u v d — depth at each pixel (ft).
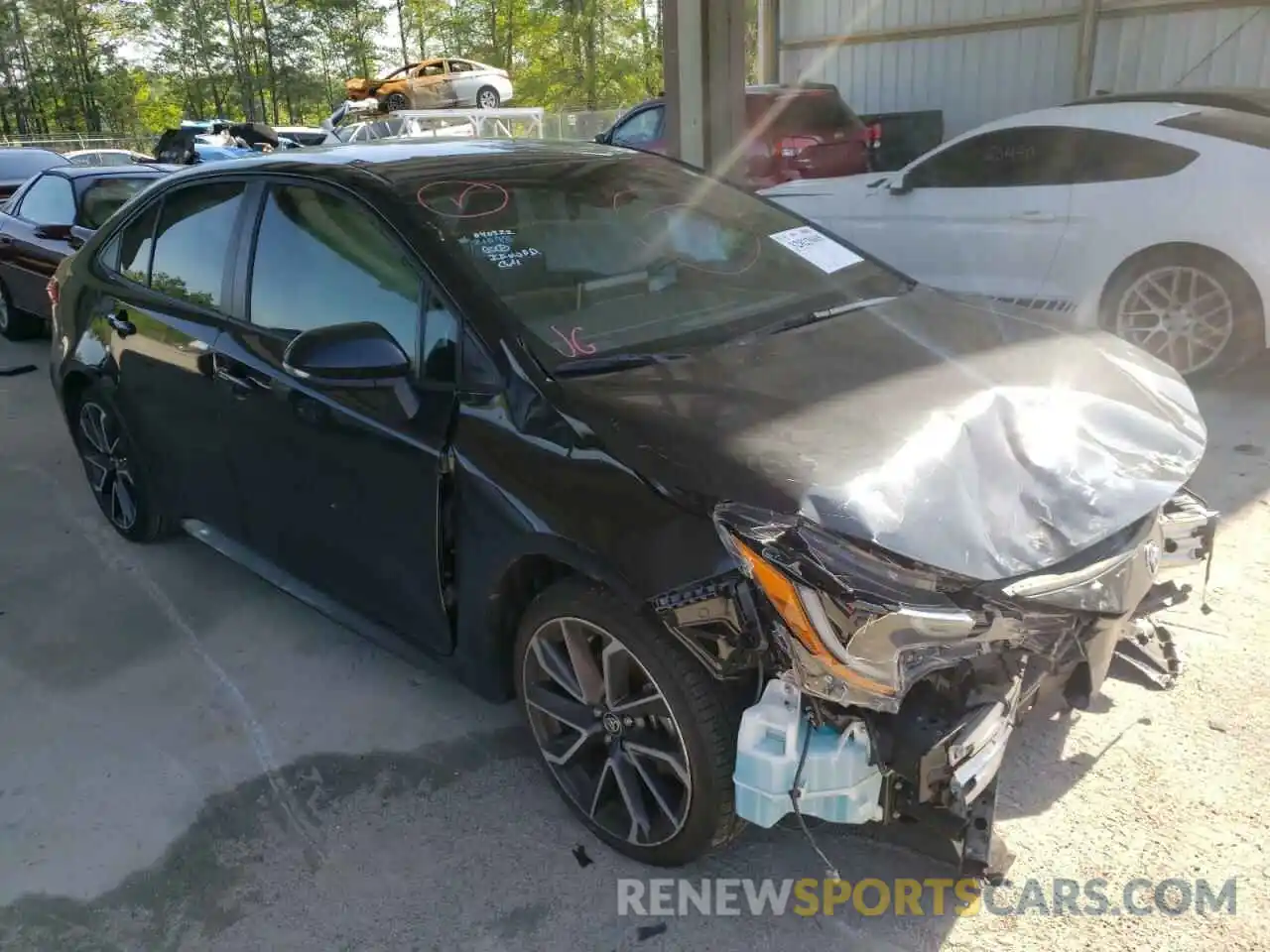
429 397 9.17
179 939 8.10
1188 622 11.57
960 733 7.06
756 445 7.64
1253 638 11.19
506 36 162.09
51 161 39.34
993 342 9.95
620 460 7.79
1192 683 10.48
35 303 27.48
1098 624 7.72
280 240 11.08
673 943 7.85
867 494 7.15
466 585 9.12
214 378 11.57
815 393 8.53
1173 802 8.91
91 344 13.96
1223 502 14.65
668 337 9.53
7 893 8.61
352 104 94.07
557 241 10.25
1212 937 7.59
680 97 25.62
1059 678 7.96
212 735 10.68
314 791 9.73
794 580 6.79
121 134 189.88
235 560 12.59
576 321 9.42
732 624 7.17
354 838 9.10
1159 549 8.28
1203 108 19.77
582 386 8.54
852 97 44.80
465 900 8.36
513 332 8.92
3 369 26.71
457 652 9.66
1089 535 7.49
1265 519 14.01
